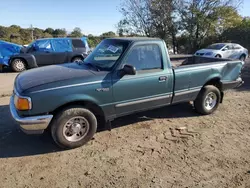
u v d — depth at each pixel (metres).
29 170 3.25
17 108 3.43
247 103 6.27
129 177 3.12
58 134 3.62
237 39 24.31
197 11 24.48
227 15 24.47
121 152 3.74
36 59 12.09
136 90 4.14
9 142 4.01
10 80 9.48
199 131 4.54
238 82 5.68
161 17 25.78
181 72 4.62
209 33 25.56
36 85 3.42
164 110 5.63
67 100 3.53
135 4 26.44
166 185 2.97
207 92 5.16
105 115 4.00
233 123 4.94
